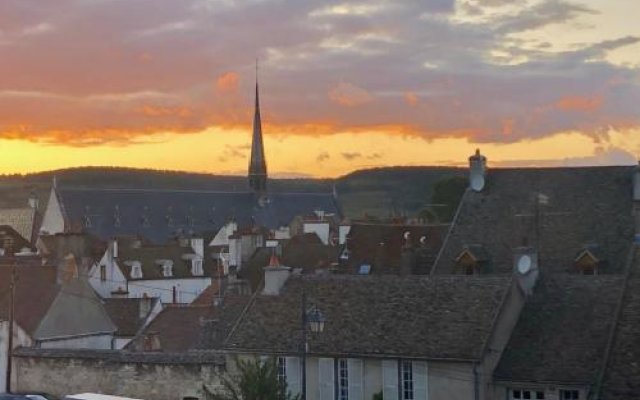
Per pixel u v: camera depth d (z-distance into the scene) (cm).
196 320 6675
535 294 4959
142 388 5291
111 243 12431
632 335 4188
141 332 6838
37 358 5644
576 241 6100
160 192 18738
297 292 5306
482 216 6475
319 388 4916
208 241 16275
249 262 9912
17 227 17012
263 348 5025
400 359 4722
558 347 4612
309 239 10775
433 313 4869
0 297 6494
